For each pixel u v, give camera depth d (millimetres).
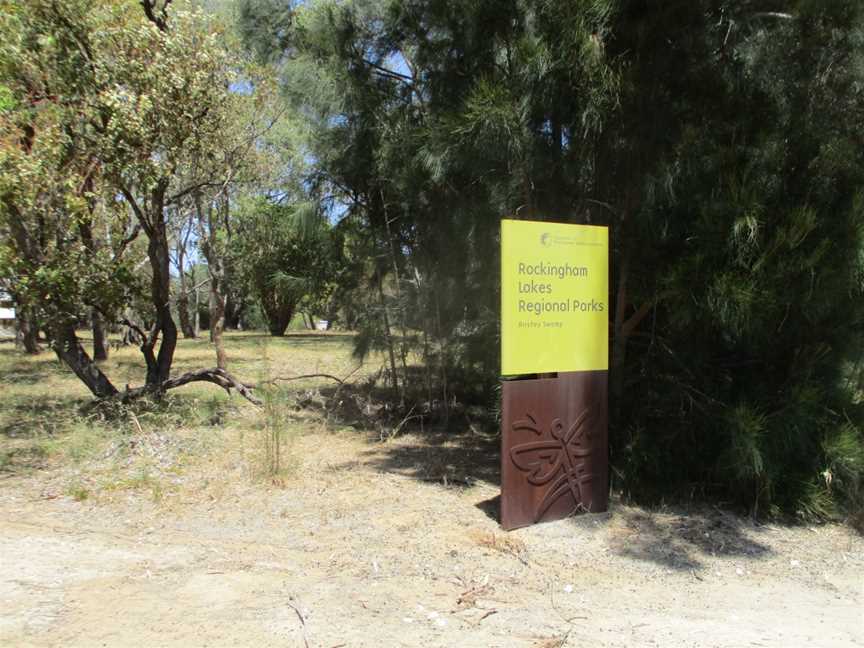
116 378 13711
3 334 31609
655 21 5777
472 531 5406
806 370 5957
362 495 6297
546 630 3926
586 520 5719
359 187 9469
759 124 5820
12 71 7867
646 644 3812
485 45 7094
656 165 5824
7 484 6438
